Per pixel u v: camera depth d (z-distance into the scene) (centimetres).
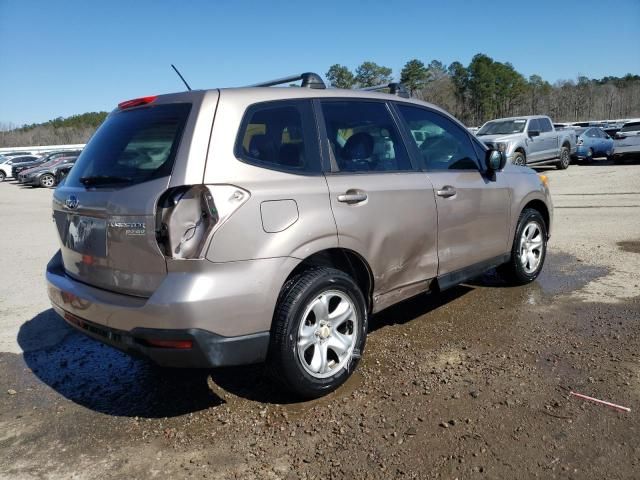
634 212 938
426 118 438
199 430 310
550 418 300
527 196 521
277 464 273
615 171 1734
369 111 389
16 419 334
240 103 314
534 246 546
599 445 274
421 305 505
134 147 315
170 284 280
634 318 441
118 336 301
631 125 2006
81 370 405
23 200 1928
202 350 283
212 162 292
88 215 321
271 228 302
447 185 421
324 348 335
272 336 311
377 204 360
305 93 352
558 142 1873
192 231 281
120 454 291
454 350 399
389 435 292
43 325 507
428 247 406
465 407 316
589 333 416
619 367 356
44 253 852
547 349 391
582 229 821
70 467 281
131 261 296
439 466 264
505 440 282
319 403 332
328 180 338
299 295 314
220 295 283
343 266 366
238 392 354
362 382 355
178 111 311
